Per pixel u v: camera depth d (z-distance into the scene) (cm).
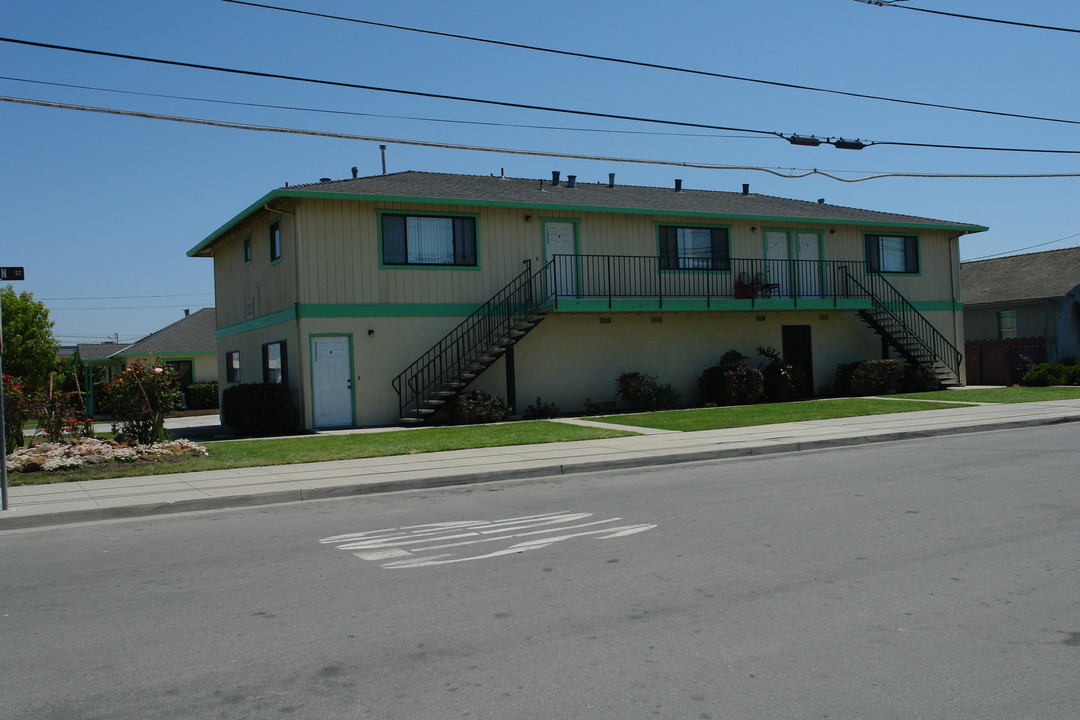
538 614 578
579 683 458
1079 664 472
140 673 489
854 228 2758
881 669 469
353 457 1434
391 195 2022
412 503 1055
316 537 860
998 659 480
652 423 1894
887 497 977
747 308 2442
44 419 1517
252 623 577
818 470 1218
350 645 527
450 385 2038
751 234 2566
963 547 733
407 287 2070
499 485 1186
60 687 471
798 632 530
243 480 1207
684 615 568
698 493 1052
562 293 2264
